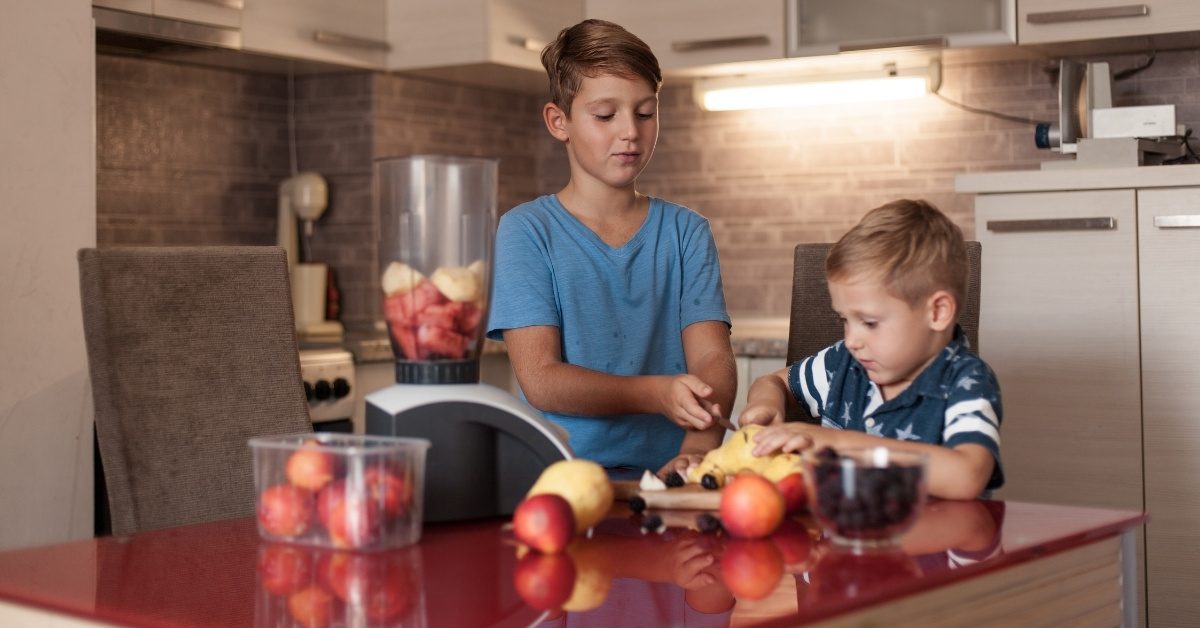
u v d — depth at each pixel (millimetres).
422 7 3652
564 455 1310
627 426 1827
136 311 1622
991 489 1422
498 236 1884
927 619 970
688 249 1949
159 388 1626
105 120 3363
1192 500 2877
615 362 1874
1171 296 2881
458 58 3598
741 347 3377
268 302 1743
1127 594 1259
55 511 2482
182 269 1671
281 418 1726
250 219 3758
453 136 4004
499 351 3664
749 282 4020
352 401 3213
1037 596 1097
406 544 1135
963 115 3682
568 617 868
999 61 3625
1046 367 3021
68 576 1026
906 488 1085
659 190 4168
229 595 953
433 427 1267
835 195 3871
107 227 3377
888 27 3439
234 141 3701
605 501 1173
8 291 2408
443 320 1312
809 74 3795
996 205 3066
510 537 1183
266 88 3787
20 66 2422
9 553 1121
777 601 902
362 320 3758
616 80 1781
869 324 1435
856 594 918
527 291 1823
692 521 1241
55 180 2480
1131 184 2895
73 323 2512
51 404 2475
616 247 1886
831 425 1604
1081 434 2988
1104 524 1196
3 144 2396
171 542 1172
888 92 3645
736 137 4023
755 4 3596
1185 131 3213
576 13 3879
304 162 3855
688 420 1544
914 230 1407
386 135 3754
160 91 3496
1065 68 3174
